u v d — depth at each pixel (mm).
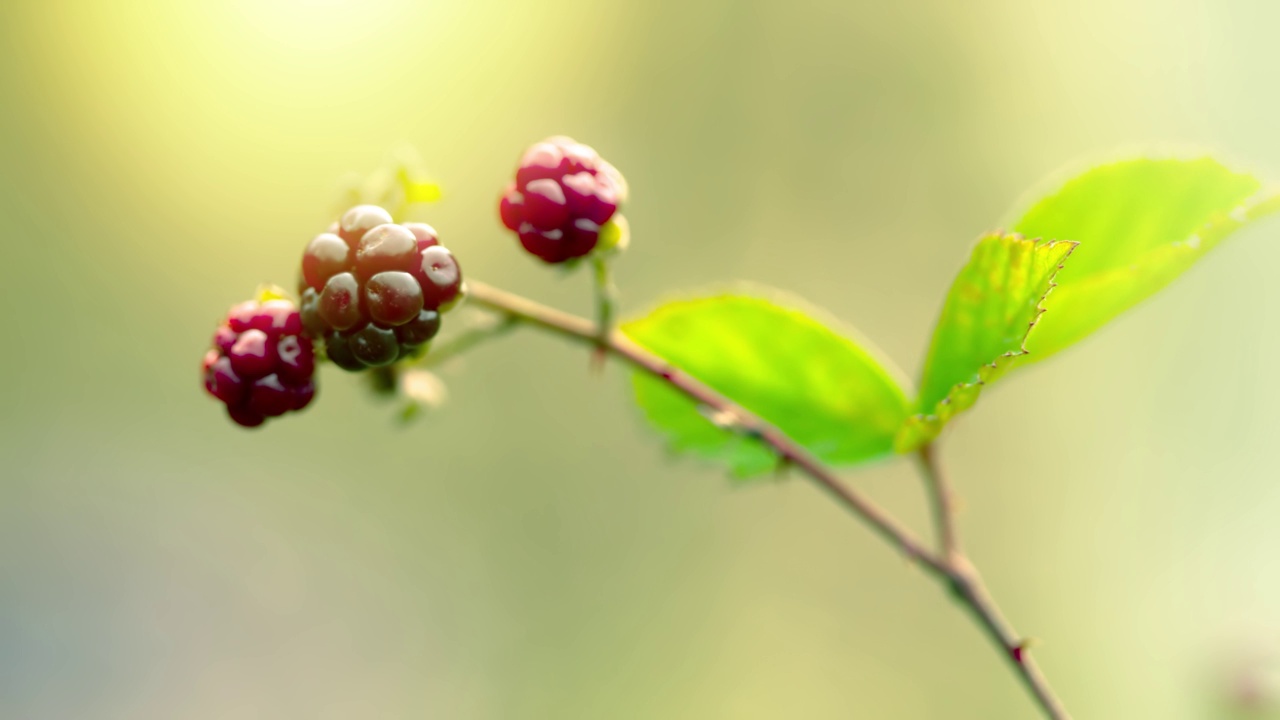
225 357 285
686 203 580
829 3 582
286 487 582
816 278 583
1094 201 289
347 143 566
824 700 575
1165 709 579
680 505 585
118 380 573
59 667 538
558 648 581
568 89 576
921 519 581
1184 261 287
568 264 293
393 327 281
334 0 560
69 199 561
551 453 586
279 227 572
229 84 563
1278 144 580
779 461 298
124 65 556
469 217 564
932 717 572
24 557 548
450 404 578
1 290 555
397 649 576
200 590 565
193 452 578
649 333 304
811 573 581
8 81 543
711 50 582
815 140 584
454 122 569
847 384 304
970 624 576
